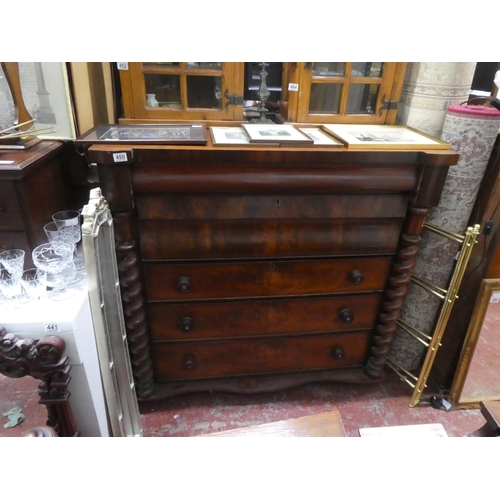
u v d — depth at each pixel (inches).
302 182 49.2
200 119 58.9
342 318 60.3
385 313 62.1
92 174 59.6
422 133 56.9
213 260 54.5
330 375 67.2
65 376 38.9
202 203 49.8
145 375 60.5
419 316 67.5
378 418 65.1
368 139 50.8
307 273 57.2
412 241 55.2
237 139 49.1
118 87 60.5
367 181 50.4
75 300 42.1
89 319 44.6
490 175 56.8
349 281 59.1
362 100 62.2
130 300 53.1
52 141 54.6
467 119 53.2
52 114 54.4
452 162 48.8
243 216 51.0
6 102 48.3
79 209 62.8
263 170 48.1
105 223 43.8
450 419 65.6
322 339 64.2
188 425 62.1
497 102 55.9
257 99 70.7
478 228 53.0
